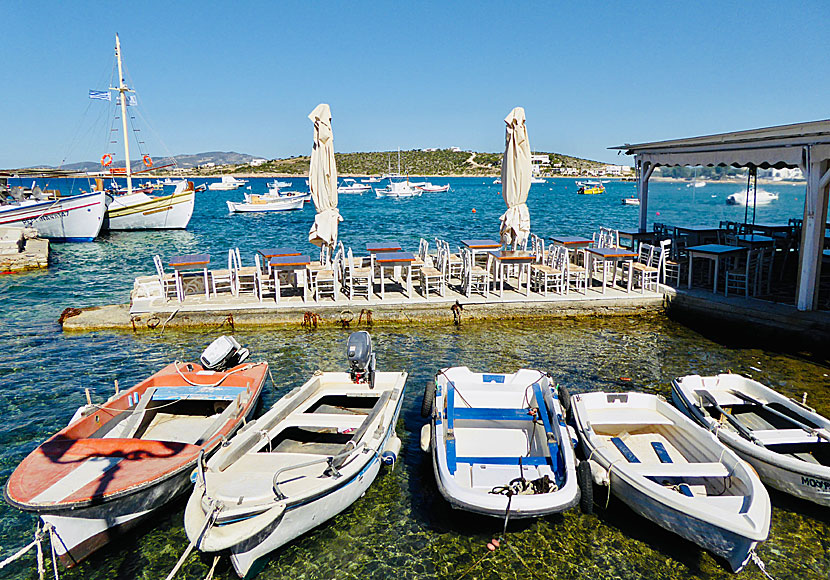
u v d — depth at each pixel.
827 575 5.54
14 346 11.97
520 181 15.51
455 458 6.56
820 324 11.41
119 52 38.19
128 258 26.28
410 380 10.37
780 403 7.90
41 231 32.25
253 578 5.57
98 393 9.67
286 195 68.44
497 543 6.09
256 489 5.70
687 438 7.23
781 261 17.23
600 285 15.64
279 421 7.31
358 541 6.14
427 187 115.62
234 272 14.34
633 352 11.75
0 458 7.60
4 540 6.12
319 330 13.16
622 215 52.12
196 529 5.19
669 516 5.74
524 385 8.46
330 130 14.46
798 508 6.55
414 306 13.58
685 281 15.81
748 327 12.53
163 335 12.68
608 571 5.66
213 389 8.26
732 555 5.35
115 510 5.75
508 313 13.79
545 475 6.33
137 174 42.62
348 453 6.38
